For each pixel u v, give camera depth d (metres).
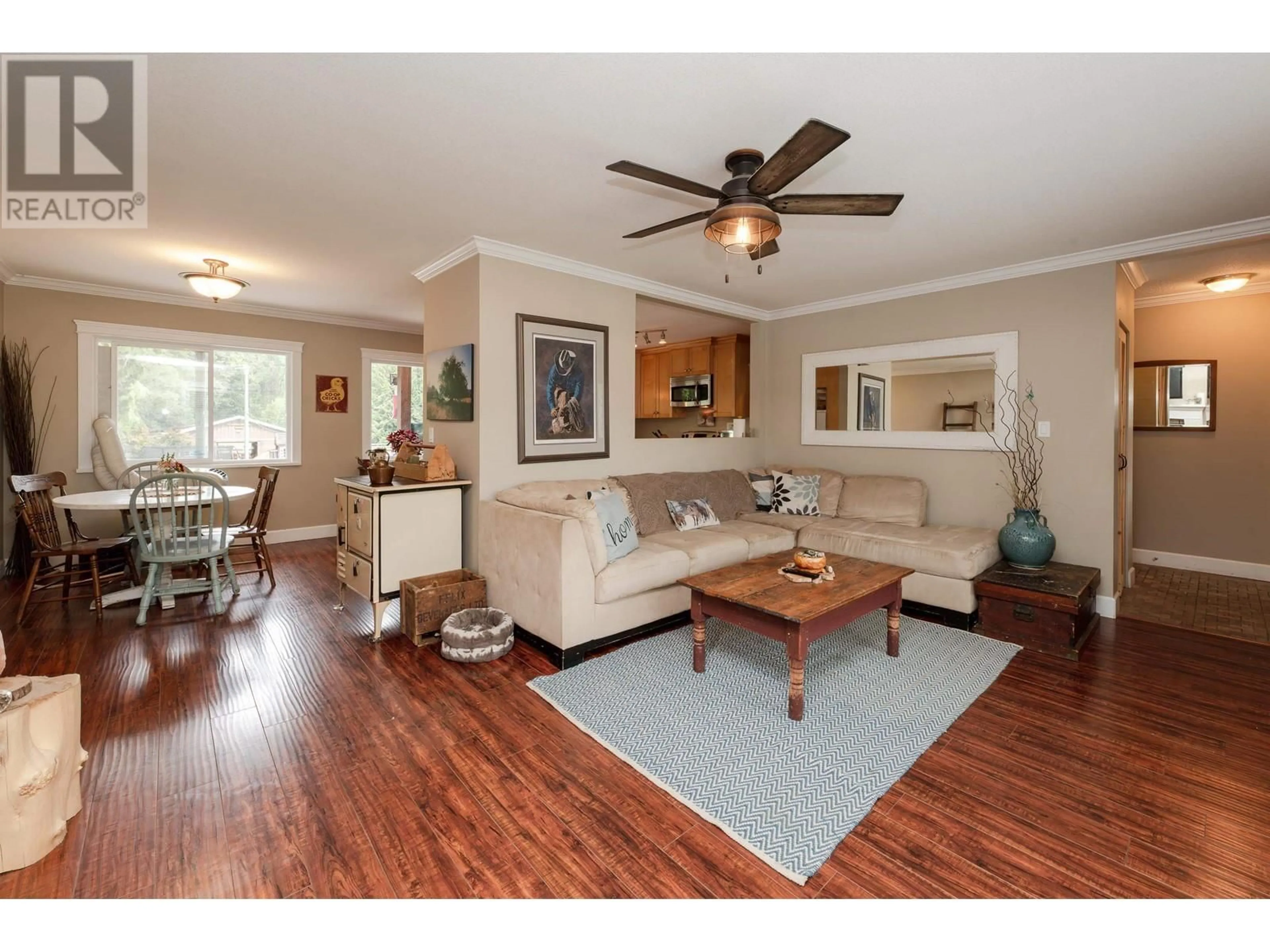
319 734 2.22
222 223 3.17
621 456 4.35
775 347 5.53
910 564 3.63
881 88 1.88
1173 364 4.73
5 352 4.30
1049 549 3.56
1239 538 4.50
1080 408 3.71
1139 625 3.47
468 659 2.87
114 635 3.24
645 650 3.10
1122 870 1.54
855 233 3.29
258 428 5.71
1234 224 3.12
